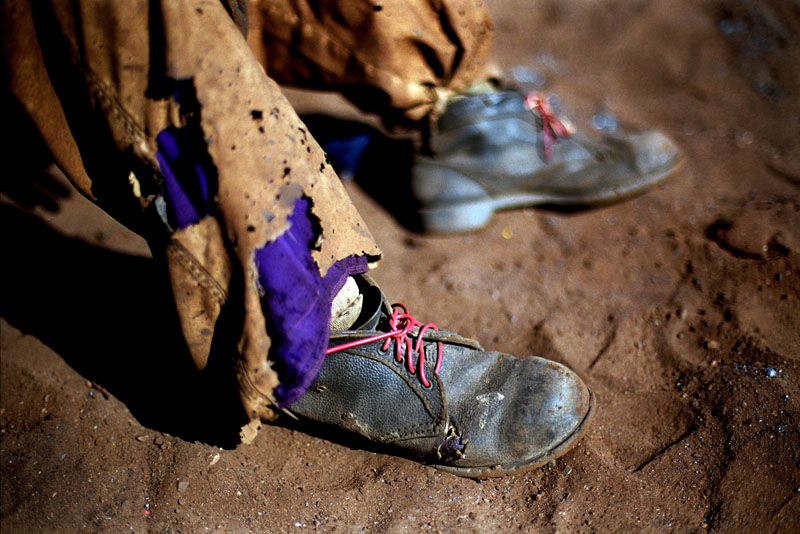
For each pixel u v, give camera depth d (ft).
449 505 4.42
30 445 4.57
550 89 6.17
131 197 4.21
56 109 4.26
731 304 4.94
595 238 5.31
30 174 5.44
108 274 5.13
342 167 5.56
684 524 4.34
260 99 4.10
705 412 4.59
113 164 4.22
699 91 6.22
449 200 5.27
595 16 7.20
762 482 4.38
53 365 4.79
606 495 4.41
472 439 4.42
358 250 4.29
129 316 4.97
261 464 4.53
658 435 4.58
